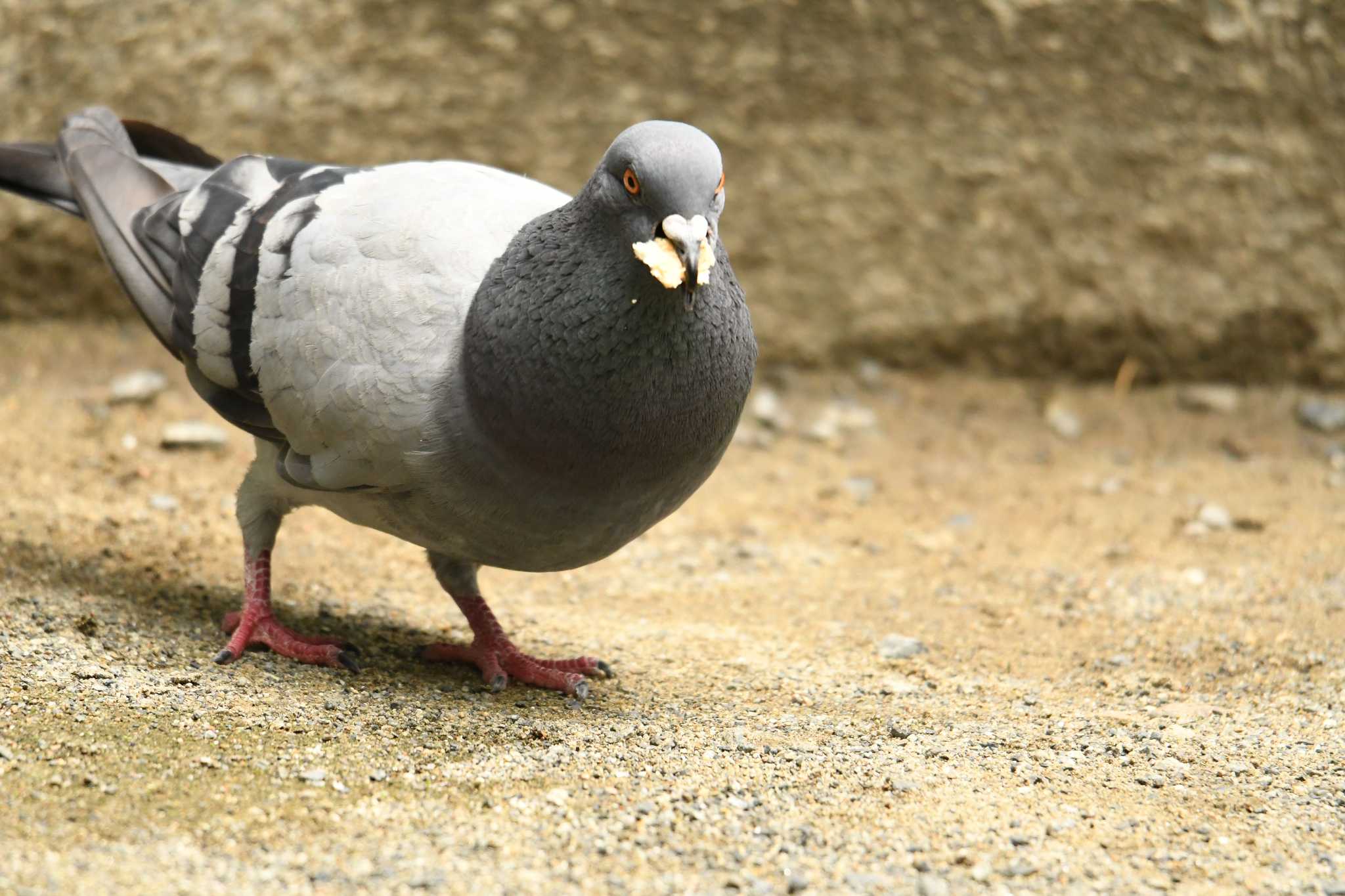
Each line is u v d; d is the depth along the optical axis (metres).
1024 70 11.93
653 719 6.63
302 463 6.80
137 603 7.61
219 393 7.15
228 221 7.14
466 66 11.93
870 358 12.63
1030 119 12.04
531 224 6.16
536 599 8.73
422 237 6.49
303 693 6.66
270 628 7.26
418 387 6.20
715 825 5.40
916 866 5.13
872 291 12.46
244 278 6.86
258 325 6.74
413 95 11.96
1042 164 12.12
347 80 11.87
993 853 5.25
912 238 12.35
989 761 6.16
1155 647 8.00
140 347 11.93
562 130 12.11
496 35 11.88
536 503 6.19
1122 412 12.31
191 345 7.08
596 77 12.01
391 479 6.44
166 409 11.01
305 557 8.90
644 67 12.00
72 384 11.30
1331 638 8.01
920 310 12.48
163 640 7.13
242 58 11.71
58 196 8.01
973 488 10.97
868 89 12.04
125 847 4.98
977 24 11.84
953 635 8.25
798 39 11.94
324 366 6.45
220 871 4.87
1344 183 11.93
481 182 6.91
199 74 11.70
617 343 5.82
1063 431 11.95
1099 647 8.04
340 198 6.86
